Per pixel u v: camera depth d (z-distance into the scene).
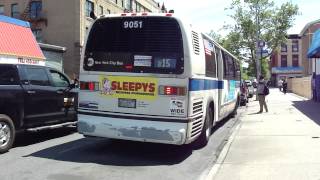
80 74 10.02
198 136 10.40
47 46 35.81
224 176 7.89
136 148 10.85
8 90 10.16
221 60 13.82
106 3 55.53
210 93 11.54
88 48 9.97
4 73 10.47
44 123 11.38
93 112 9.83
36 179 7.65
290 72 100.50
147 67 9.46
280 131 13.54
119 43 9.74
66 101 12.16
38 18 50.25
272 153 9.94
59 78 12.20
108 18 9.89
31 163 8.93
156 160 9.55
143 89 9.45
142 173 8.33
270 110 22.22
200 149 10.98
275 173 8.02
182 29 9.38
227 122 17.33
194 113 9.63
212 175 7.97
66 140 11.84
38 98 11.06
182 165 9.10
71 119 12.47
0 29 19.97
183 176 8.15
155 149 10.80
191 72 9.35
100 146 10.98
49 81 11.66
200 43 10.21
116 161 9.34
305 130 13.64
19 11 52.06
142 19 9.64
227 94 15.67
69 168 8.56
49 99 11.47
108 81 9.72
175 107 9.26
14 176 7.84
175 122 9.26
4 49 19.20
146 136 9.38
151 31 9.55
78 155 9.84
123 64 9.65
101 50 9.85
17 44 20.50
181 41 9.37
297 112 20.36
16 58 19.86
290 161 9.01
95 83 9.83
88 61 9.92
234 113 18.91
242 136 12.66
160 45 9.47
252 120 17.33
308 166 8.51
